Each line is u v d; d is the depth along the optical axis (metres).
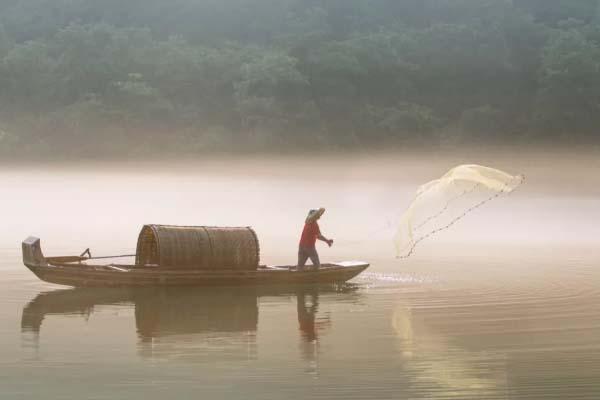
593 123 199.50
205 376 23.72
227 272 38.81
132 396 21.81
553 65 199.75
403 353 26.36
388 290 38.62
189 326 30.39
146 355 26.02
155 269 39.62
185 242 38.62
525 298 36.19
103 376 23.66
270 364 25.02
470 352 26.42
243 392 22.20
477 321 31.14
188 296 36.69
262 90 191.75
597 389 22.47
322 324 30.78
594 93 196.50
